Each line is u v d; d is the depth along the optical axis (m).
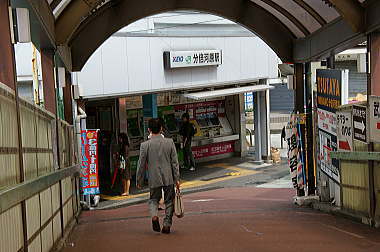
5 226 3.72
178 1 11.24
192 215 9.96
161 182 7.61
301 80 11.48
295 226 7.77
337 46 9.20
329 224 7.96
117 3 11.02
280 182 16.73
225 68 19.03
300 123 11.28
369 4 7.63
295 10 10.28
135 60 16.05
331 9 9.16
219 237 6.97
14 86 4.33
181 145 19.83
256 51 20.08
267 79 20.64
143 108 18.31
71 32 7.86
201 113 21.05
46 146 6.34
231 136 21.66
